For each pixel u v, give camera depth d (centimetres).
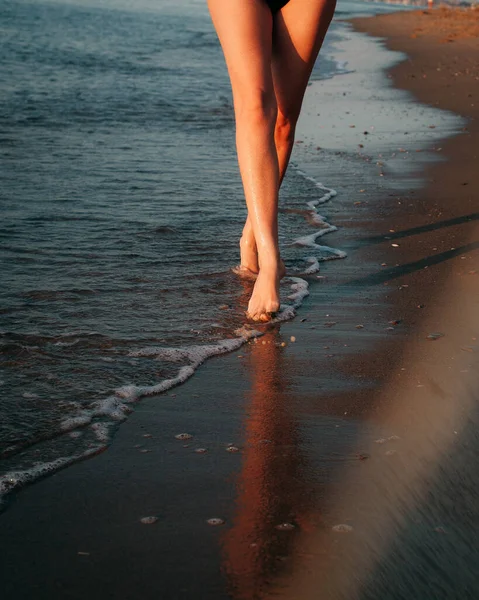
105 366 265
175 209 477
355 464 202
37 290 335
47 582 157
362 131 790
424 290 342
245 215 469
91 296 331
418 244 413
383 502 183
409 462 200
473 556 161
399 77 1246
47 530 175
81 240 408
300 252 402
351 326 303
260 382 255
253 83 293
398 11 3259
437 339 287
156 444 215
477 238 419
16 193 501
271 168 300
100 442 216
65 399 241
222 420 229
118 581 157
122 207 477
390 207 496
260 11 295
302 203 506
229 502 186
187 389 251
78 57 1342
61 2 2723
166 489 192
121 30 1931
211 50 1570
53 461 205
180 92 1020
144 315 312
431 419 224
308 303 330
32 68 1177
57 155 626
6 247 392
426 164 629
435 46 1781
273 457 206
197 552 166
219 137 736
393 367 263
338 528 174
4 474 197
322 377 257
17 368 262
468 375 254
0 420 226
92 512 182
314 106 962
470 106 941
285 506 183
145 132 747
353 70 1363
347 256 397
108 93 977
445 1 4006
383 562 160
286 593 153
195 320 309
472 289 341
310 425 224
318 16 312
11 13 2175
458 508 178
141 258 383
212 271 368
